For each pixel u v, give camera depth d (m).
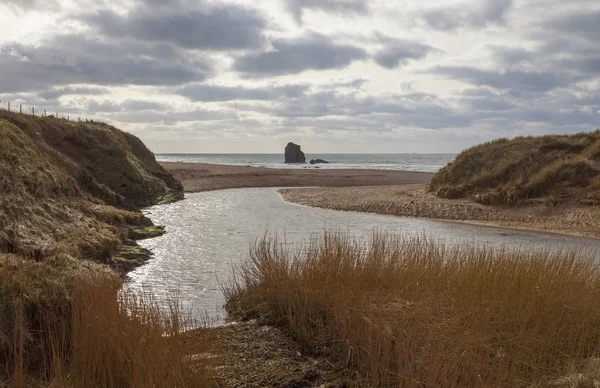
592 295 8.59
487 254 10.98
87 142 28.92
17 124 23.30
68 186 18.67
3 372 6.16
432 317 7.56
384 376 6.52
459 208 27.42
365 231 20.97
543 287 8.54
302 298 8.98
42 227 13.34
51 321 7.13
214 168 65.31
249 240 18.20
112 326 6.60
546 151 29.41
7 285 7.21
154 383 5.74
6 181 14.09
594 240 19.61
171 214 26.83
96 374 6.14
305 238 18.48
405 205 29.23
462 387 6.02
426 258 10.30
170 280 12.37
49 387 5.71
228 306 10.09
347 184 49.53
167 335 6.93
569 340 7.37
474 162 31.78
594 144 27.98
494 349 7.14
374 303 8.20
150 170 38.03
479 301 8.11
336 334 7.93
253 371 7.07
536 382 6.46
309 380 6.91
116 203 23.95
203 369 6.35
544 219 24.11
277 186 48.16
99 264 12.03
